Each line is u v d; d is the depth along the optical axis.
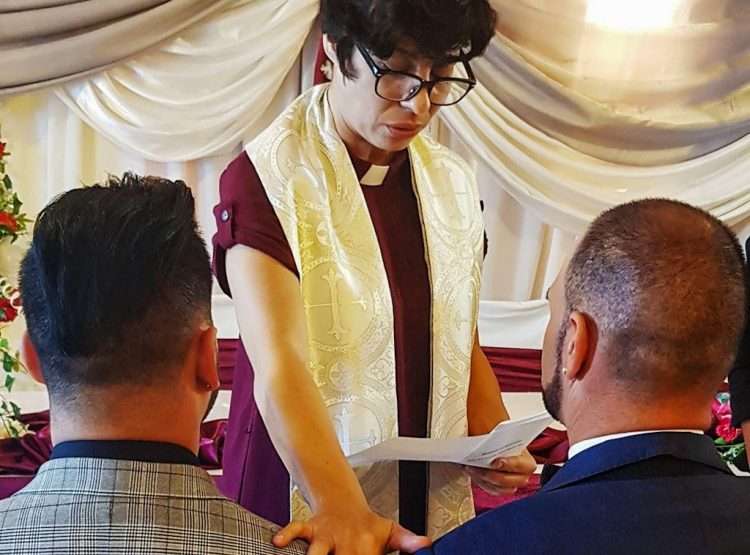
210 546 0.90
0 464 2.68
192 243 0.94
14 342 3.10
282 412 1.21
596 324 0.99
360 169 1.45
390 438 1.33
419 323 1.46
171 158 3.20
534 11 3.25
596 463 0.98
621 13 3.29
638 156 3.36
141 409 0.90
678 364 0.96
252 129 3.32
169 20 3.12
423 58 1.31
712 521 0.93
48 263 0.90
